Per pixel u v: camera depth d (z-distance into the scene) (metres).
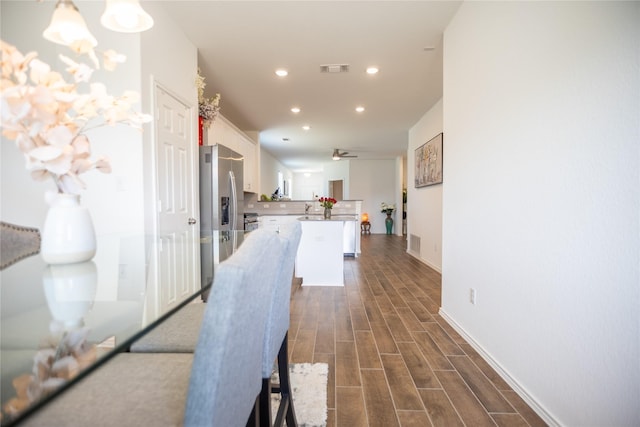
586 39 1.26
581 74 1.28
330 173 11.77
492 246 1.98
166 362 0.96
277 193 8.36
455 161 2.55
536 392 1.59
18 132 0.95
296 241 1.29
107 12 1.68
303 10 2.56
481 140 2.11
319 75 3.84
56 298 1.01
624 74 1.10
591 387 1.25
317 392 1.74
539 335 1.56
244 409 0.78
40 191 2.08
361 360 2.11
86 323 0.83
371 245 7.91
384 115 5.55
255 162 6.71
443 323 2.74
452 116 2.61
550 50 1.46
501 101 1.86
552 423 1.46
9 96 0.87
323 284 4.06
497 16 1.90
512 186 1.76
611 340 1.16
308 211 6.77
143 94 2.30
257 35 2.93
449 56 2.69
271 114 5.51
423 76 3.86
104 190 2.32
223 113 5.45
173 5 2.51
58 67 2.24
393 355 2.18
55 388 0.58
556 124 1.42
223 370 0.61
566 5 1.36
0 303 0.96
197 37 2.96
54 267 1.18
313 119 5.83
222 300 0.60
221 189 3.46
